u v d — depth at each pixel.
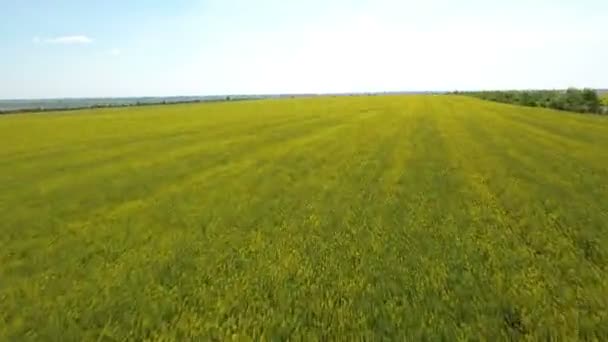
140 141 33.38
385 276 8.23
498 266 8.68
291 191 16.19
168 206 14.45
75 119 61.34
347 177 18.56
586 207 13.23
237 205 14.35
